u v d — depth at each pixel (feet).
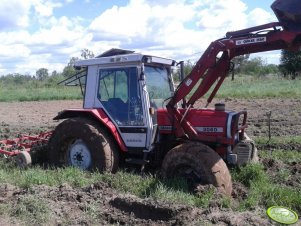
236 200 20.49
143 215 18.26
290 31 20.15
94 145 24.39
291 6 19.84
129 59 23.91
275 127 43.68
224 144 22.82
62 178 23.15
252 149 24.23
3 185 21.85
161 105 25.45
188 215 17.39
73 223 17.38
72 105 74.54
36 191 20.48
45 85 123.44
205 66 22.45
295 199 19.88
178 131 23.59
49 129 45.19
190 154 20.97
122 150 24.77
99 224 17.54
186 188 20.92
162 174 22.03
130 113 24.57
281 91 79.71
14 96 88.02
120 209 18.83
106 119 24.91
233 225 16.62
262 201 20.20
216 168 20.47
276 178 23.89
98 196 20.12
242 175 22.95
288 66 149.38
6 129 44.96
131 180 22.27
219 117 23.02
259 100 71.46
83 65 25.89
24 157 26.55
